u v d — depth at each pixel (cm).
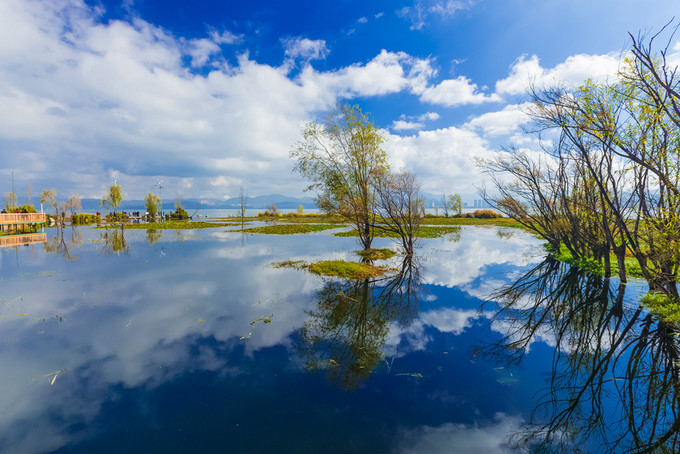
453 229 4244
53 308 973
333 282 1336
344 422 467
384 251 2123
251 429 448
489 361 672
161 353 684
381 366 644
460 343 764
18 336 765
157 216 6247
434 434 444
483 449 416
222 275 1441
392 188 2033
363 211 1997
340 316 938
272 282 1320
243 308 990
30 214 3556
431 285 1329
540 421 479
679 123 739
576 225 1609
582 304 1067
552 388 572
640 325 870
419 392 552
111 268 1586
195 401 514
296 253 2108
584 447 423
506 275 1530
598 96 934
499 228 4472
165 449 408
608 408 514
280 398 525
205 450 407
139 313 934
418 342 768
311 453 405
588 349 734
